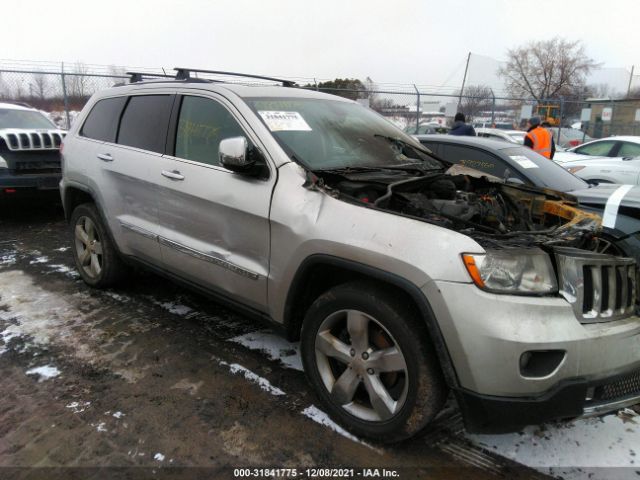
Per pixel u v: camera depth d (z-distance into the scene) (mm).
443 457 2580
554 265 2348
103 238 4371
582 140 18781
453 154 5832
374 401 2566
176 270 3684
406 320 2385
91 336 3770
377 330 2580
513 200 3391
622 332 2355
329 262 2609
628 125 20609
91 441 2621
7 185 6566
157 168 3633
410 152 3812
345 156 3330
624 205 4527
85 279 4691
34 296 4523
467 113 18672
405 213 2748
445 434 2756
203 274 3418
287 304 2908
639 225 4426
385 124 4105
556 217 3270
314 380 2857
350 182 2900
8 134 6645
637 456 2615
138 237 3914
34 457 2500
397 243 2377
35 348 3574
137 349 3588
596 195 4789
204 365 3387
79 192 4605
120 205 4062
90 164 4297
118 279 4539
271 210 2883
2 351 3521
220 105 3400
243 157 2877
